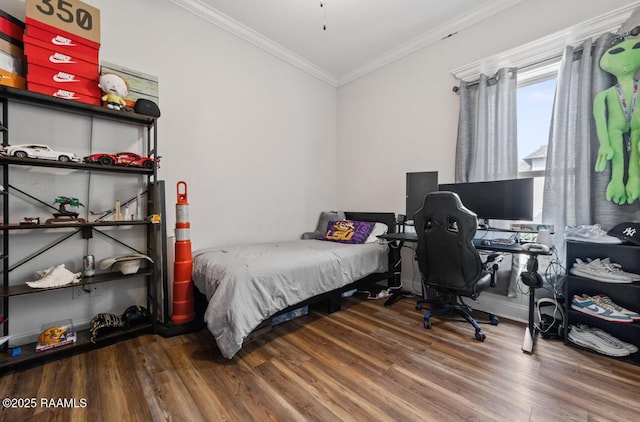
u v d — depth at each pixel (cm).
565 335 185
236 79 284
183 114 246
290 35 294
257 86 302
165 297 208
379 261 278
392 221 317
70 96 176
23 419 119
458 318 232
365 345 186
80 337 181
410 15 261
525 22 228
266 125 311
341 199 390
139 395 135
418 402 131
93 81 186
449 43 276
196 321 207
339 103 393
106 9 204
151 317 206
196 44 254
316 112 368
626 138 179
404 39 300
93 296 203
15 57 167
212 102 265
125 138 217
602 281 170
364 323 222
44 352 161
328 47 316
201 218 259
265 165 311
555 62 213
